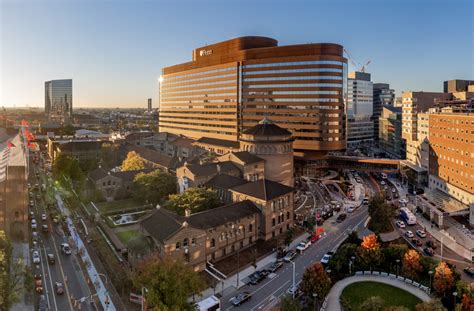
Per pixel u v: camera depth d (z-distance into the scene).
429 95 190.00
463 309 61.12
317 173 187.00
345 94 185.38
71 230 105.25
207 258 84.81
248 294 70.94
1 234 75.94
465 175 120.00
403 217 116.56
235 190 107.25
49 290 73.00
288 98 185.00
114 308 67.00
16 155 119.69
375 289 72.31
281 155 148.00
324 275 68.75
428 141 150.62
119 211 120.31
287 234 95.06
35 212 121.94
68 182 151.38
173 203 102.44
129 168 153.12
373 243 80.31
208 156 166.75
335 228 109.00
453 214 108.56
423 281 74.12
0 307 59.84
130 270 78.88
